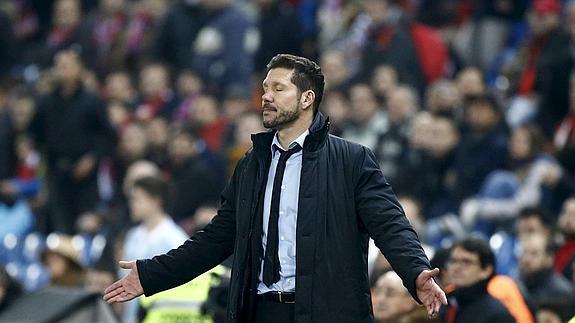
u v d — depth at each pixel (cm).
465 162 4478
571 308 3052
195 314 2838
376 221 2102
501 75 5225
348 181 2131
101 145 5319
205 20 5919
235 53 5812
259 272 2147
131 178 4403
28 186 5309
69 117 5338
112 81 5828
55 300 2686
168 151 5088
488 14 5562
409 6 5862
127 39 6234
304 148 2145
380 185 2131
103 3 6638
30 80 6297
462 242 2864
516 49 5500
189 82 5653
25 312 2670
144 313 2886
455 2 5822
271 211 2142
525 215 3559
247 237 2150
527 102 4962
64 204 5294
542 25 5000
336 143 2161
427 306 2028
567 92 4822
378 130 4872
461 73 5128
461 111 4784
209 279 2795
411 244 2072
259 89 5469
